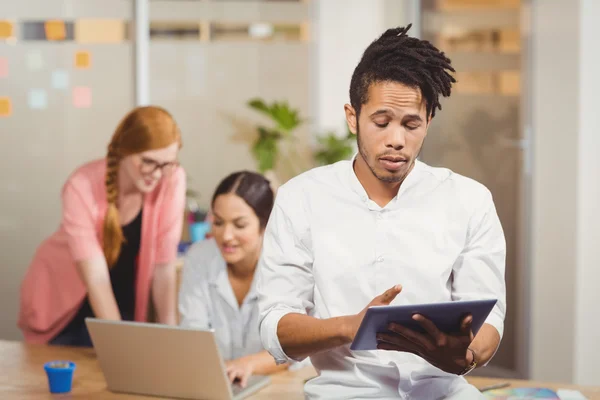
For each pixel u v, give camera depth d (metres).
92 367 2.45
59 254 3.94
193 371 2.08
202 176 5.18
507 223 4.47
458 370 1.50
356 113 1.59
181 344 2.06
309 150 5.35
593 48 4.00
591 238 4.04
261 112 5.24
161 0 5.04
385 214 1.69
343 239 1.70
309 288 1.75
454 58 4.69
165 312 3.92
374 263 1.68
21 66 4.52
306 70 5.32
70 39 4.57
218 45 5.18
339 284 1.69
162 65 5.07
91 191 3.84
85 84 4.58
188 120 5.14
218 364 2.05
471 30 4.57
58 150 4.58
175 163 3.87
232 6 5.20
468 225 1.69
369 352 1.70
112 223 3.84
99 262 3.85
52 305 3.96
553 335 4.19
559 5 4.08
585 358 4.07
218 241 2.60
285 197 1.76
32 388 2.23
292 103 5.32
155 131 3.78
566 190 4.09
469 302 1.40
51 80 4.55
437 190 1.70
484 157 4.57
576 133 4.02
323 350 1.57
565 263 4.11
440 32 4.72
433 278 1.67
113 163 3.84
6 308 4.52
